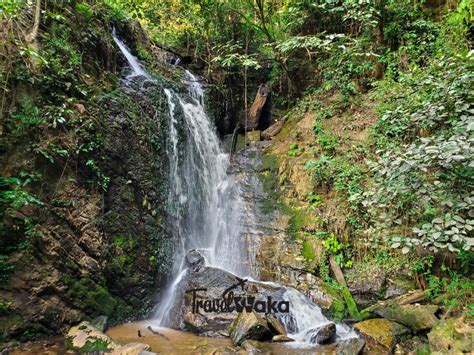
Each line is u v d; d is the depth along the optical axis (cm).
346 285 658
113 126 676
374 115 827
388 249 651
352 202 674
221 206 950
